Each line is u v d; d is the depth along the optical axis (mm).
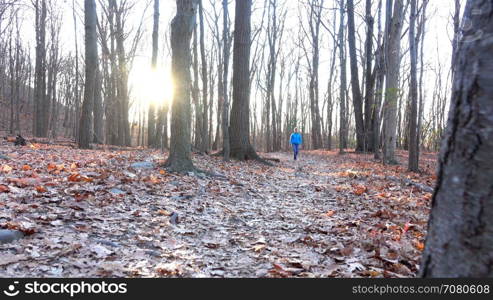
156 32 17547
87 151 11383
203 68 18516
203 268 3131
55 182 5316
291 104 44062
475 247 1385
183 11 7902
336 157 18469
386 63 13344
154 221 4359
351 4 20109
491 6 1418
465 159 1439
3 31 21188
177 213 4824
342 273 3035
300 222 4988
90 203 4582
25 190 4742
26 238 3229
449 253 1478
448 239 1486
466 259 1409
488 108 1380
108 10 22656
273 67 29406
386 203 6160
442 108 31359
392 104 13211
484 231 1364
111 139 24734
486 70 1397
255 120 41375
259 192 7238
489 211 1357
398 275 2979
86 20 13000
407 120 26250
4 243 3025
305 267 3172
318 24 27266
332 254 3586
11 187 4641
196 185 6871
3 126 31312
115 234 3725
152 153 12422
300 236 4254
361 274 3023
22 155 8469
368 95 21062
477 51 1435
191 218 4789
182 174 7730
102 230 3762
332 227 4633
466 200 1423
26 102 39938
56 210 4090
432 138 29422
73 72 34562
